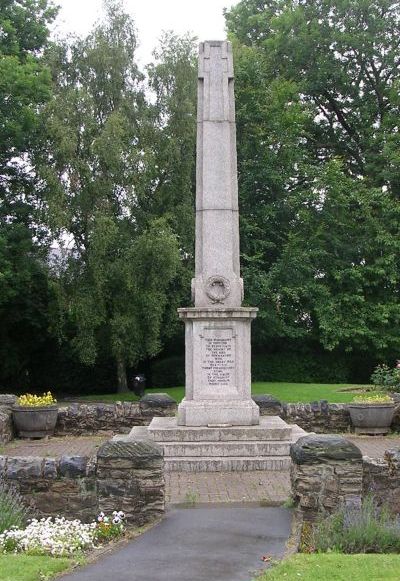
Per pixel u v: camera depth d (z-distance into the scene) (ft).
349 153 133.69
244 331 49.21
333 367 119.96
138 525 29.30
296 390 84.33
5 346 119.14
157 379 122.72
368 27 124.36
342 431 62.18
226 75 52.60
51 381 125.80
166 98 107.24
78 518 29.96
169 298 107.45
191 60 108.99
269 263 120.37
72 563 23.49
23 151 105.50
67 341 115.55
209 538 26.55
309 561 22.70
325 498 29.76
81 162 97.76
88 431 62.08
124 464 29.84
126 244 101.86
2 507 27.71
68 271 102.83
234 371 48.80
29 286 109.09
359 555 23.53
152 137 105.19
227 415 47.73
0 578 21.29
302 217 113.19
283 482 39.63
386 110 129.29
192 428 46.37
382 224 115.44
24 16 108.37
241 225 112.37
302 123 118.83
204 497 35.35
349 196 115.24
